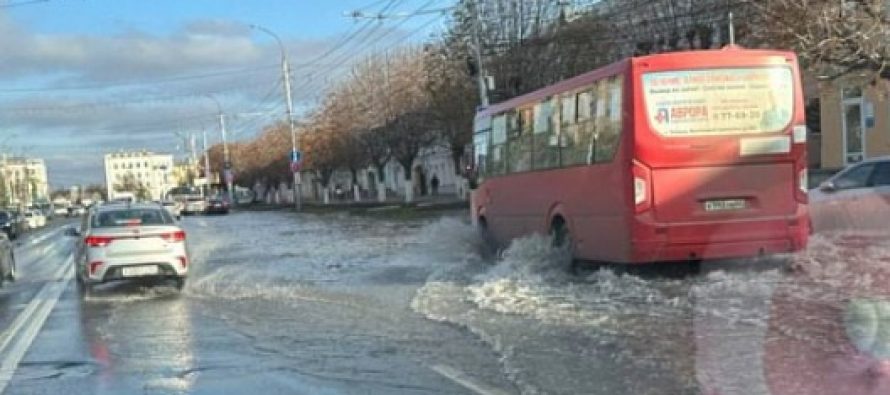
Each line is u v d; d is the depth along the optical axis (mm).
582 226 13664
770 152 12344
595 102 13156
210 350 9711
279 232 34281
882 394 6645
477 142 19125
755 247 12383
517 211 16531
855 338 8352
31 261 26172
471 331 10055
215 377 8328
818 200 17219
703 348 8414
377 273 16875
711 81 12250
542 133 15148
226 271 18672
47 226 70688
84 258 15422
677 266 13188
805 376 7234
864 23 16938
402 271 16984
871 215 16609
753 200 12352
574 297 11906
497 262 16875
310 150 68312
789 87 12461
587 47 34312
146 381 8250
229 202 80500
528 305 11516
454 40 37375
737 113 12305
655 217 12117
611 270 13617
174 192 73125
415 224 33750
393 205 51312
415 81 49531
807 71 22109
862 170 17031
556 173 14570
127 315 12727
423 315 11445
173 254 15367
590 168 13336
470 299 12477
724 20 28938
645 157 12102
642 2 33750
